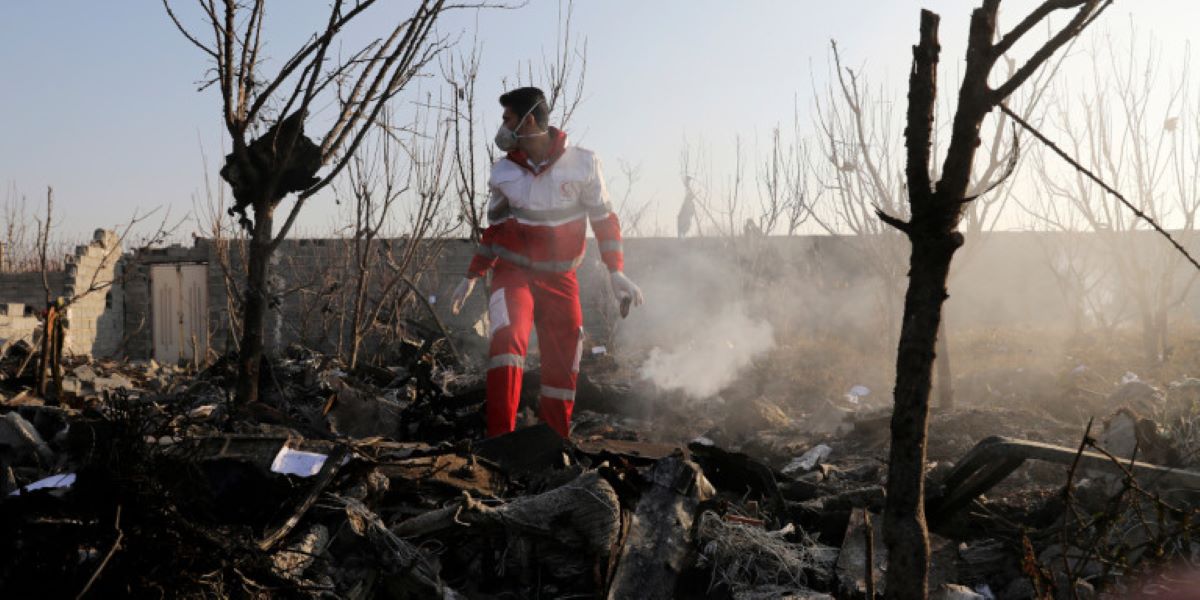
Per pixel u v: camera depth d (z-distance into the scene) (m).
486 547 3.18
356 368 7.71
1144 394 6.42
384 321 11.80
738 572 3.15
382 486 3.32
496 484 3.63
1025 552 2.66
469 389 5.88
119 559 2.38
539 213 4.48
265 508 3.04
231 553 2.51
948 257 1.96
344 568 2.90
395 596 2.90
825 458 5.58
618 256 4.65
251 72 5.32
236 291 9.32
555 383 4.53
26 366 7.57
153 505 2.44
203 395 5.99
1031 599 3.05
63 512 2.44
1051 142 1.91
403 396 7.09
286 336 17.17
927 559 2.00
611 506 3.11
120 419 2.64
